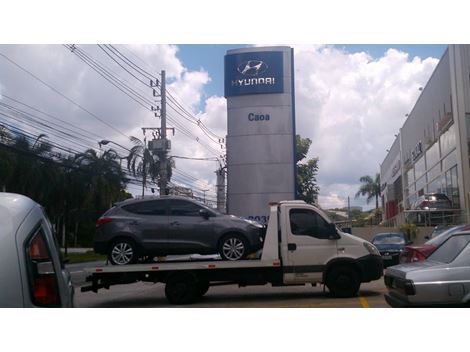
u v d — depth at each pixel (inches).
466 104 1385.3
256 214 918.4
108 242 499.2
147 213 505.0
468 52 1386.6
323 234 499.5
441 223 1456.7
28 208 158.7
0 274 144.3
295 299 506.9
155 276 504.7
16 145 1320.1
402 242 967.6
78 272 1011.3
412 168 2182.6
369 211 4082.2
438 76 1622.8
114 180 1584.6
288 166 925.8
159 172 1454.2
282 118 935.7
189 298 499.5
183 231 498.6
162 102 1391.5
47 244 162.9
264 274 499.5
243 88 943.7
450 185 1517.0
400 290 302.7
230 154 941.8
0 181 1311.5
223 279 502.0
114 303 532.1
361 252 498.9
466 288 285.1
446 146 1555.1
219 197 2065.7
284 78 940.0
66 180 1508.4
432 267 296.7
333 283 495.8
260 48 948.6
